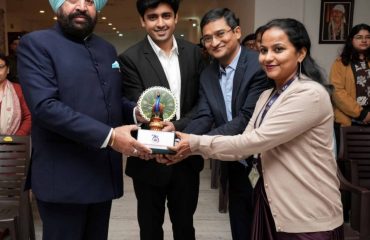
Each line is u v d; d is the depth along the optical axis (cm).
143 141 154
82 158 148
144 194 196
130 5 906
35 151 150
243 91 182
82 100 145
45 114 135
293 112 128
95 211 165
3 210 229
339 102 309
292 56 134
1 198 244
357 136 276
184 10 1021
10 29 1162
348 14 448
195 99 203
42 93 135
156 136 154
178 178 194
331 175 136
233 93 186
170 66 194
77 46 147
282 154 135
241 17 579
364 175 274
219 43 180
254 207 150
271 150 138
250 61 183
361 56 310
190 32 1484
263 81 179
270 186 138
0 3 757
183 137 153
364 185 267
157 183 188
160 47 191
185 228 203
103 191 153
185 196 198
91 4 148
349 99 307
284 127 129
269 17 475
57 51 141
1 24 759
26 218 219
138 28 1466
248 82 180
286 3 471
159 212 202
